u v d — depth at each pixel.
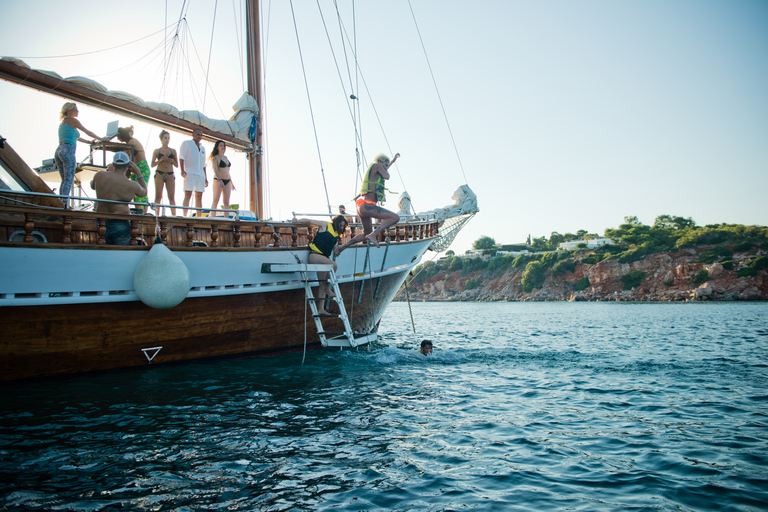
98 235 7.06
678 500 3.69
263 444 4.78
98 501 3.47
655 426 5.73
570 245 147.50
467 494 3.76
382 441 4.99
